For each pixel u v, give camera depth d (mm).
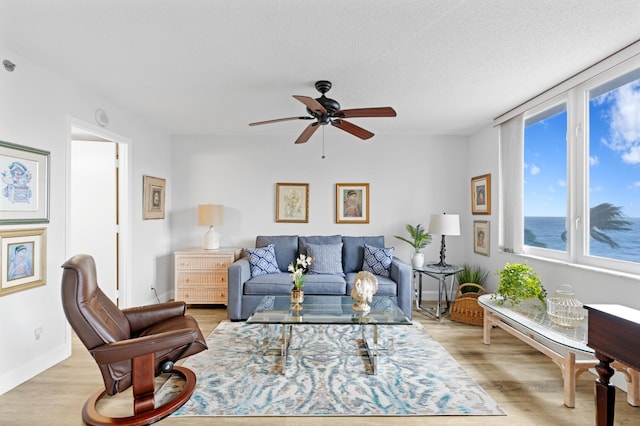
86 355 2734
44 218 2492
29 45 2160
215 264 4043
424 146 4633
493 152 3932
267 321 2418
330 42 2107
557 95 2799
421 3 1704
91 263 2186
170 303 2537
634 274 2145
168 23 1897
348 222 4645
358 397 2105
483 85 2805
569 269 2664
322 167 4648
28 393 2146
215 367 2510
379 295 3574
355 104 3301
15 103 2273
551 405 2035
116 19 1858
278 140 4645
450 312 3758
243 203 4648
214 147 4637
